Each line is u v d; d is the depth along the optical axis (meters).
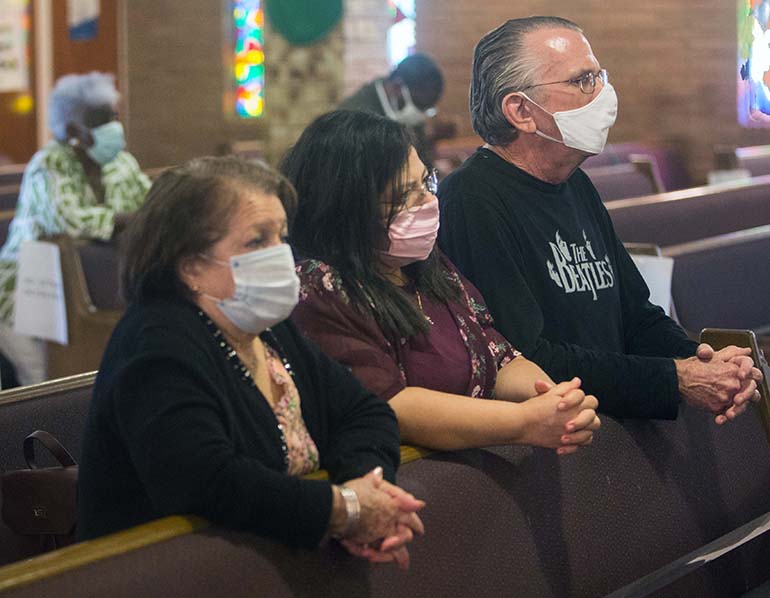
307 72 9.21
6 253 6.39
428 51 11.91
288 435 2.30
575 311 3.20
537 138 3.21
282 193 2.27
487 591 2.46
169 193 2.18
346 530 2.10
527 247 3.15
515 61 3.19
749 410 3.35
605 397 2.96
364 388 2.45
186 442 2.03
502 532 2.54
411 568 2.32
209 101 11.95
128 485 2.16
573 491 2.74
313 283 2.60
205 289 2.19
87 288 6.07
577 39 3.21
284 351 2.38
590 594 2.70
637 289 3.50
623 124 12.38
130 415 2.06
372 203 2.59
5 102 12.30
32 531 2.71
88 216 6.14
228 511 2.03
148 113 12.02
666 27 12.16
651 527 2.90
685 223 6.78
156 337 2.11
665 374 2.98
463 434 2.51
